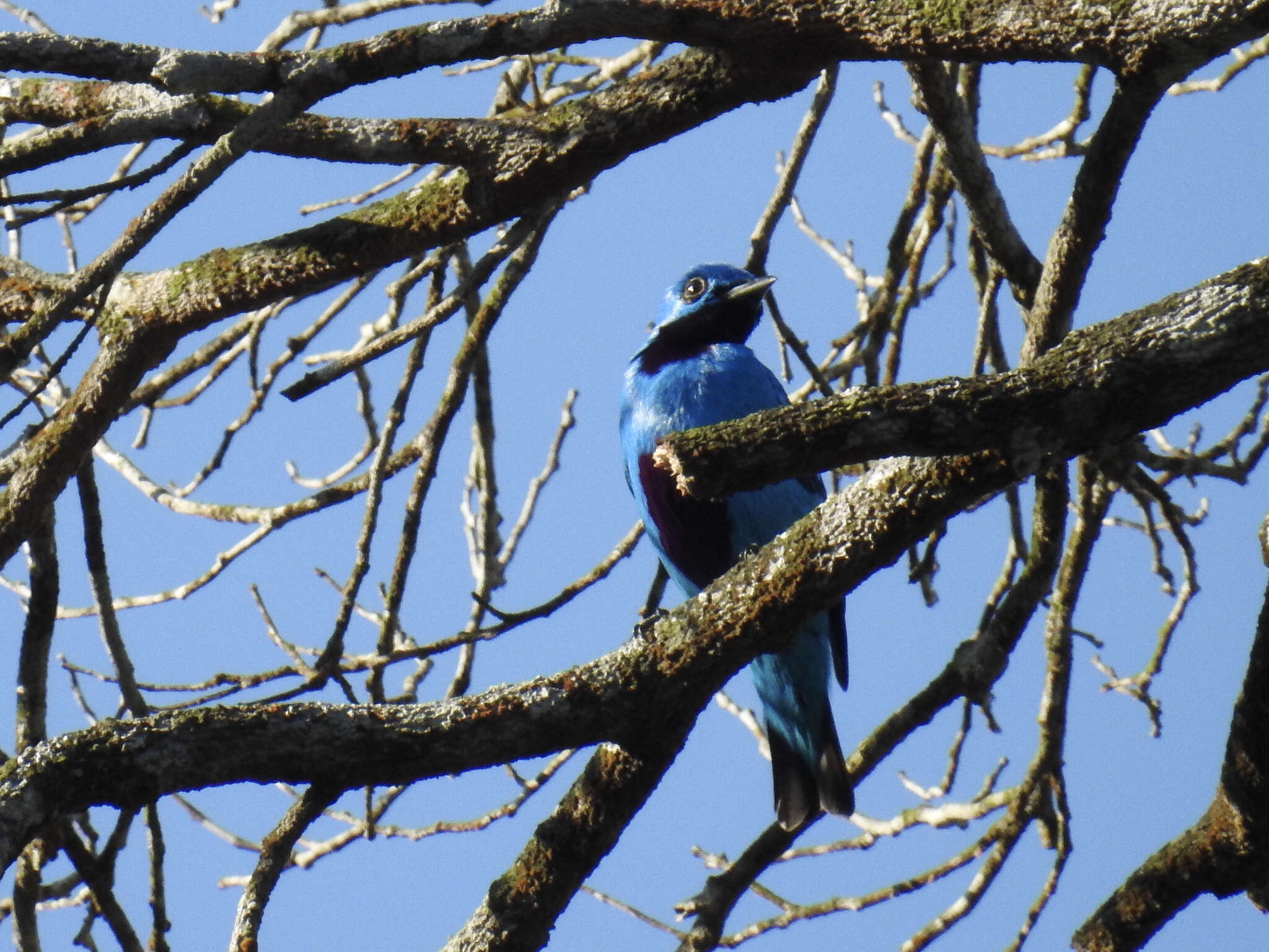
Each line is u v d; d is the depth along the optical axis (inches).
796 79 372.5
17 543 388.5
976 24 340.8
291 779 298.0
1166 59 323.9
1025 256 448.5
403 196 395.2
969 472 278.5
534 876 343.9
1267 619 340.8
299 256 392.5
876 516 289.7
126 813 371.6
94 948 430.9
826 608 304.2
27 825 278.5
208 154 322.7
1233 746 355.9
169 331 398.3
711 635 308.3
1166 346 255.0
